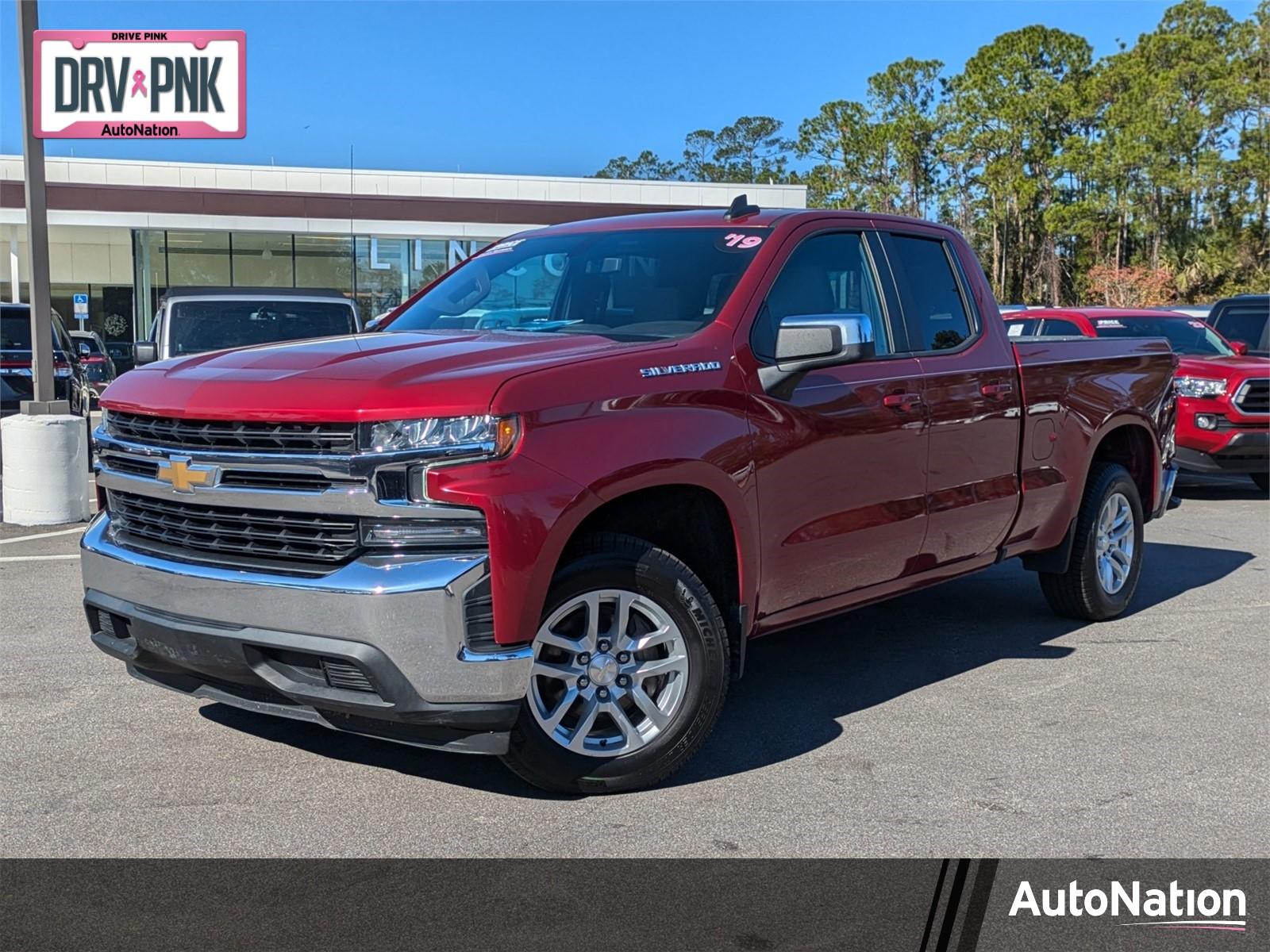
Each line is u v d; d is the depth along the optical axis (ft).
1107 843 12.64
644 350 14.19
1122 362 22.07
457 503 12.25
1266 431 37.73
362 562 12.37
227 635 12.89
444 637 12.22
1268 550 29.91
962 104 286.46
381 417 12.29
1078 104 277.03
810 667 19.31
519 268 17.84
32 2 33.71
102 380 65.72
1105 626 22.07
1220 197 245.86
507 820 13.12
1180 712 17.06
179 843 12.50
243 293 39.75
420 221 116.98
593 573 13.34
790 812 13.41
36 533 31.81
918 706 17.29
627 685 13.79
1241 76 253.85
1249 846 12.57
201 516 13.34
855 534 16.37
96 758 14.89
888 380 16.87
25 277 123.34
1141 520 22.86
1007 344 19.62
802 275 16.44
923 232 18.93
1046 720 16.69
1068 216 258.98
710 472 14.14
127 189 109.19
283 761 14.88
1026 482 19.61
